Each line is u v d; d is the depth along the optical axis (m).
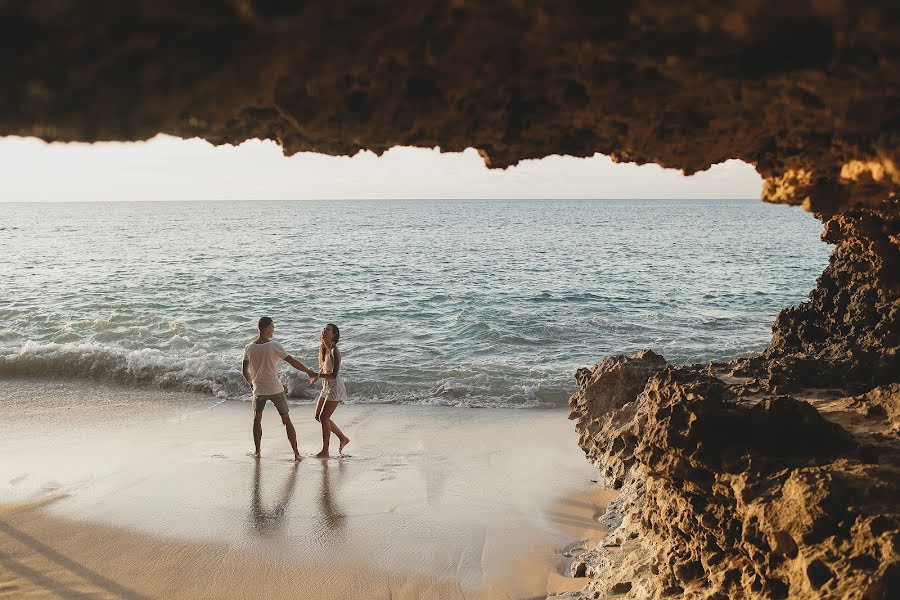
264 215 110.62
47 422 11.16
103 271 32.88
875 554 2.88
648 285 30.41
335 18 2.09
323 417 9.41
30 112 1.90
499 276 33.41
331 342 9.37
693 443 3.85
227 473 8.81
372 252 45.50
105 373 14.05
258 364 9.23
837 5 2.03
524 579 6.21
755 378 5.21
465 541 6.96
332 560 6.61
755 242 54.09
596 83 2.66
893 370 5.04
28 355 14.40
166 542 6.94
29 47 1.71
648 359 7.91
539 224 83.25
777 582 3.37
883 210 4.43
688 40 2.36
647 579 4.72
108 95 1.91
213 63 1.99
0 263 35.94
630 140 3.06
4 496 8.00
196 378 13.84
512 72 2.63
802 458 3.68
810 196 3.40
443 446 10.07
